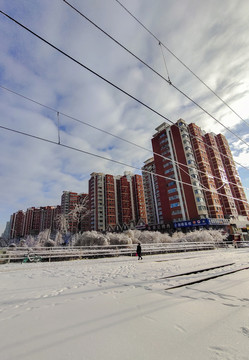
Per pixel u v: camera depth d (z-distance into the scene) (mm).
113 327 3076
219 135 68625
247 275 7203
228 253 17891
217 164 58656
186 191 52312
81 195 105875
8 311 3881
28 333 2891
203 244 24453
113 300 4527
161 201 57875
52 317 3527
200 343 2520
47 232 39656
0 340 2682
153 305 4105
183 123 58719
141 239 27328
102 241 20047
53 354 2316
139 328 3025
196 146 56438
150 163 83500
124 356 2262
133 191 99250
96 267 10570
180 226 50500
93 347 2477
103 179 94812
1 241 65000
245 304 4000
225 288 5391
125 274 8141
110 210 88812
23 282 6840
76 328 3055
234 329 2881
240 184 64438
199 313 3586
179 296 4742
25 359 2213
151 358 2203
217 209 50125
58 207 129625
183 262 11586
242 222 54438
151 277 7258
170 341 2598
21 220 145125
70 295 5066
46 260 15391
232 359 2137
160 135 63469
